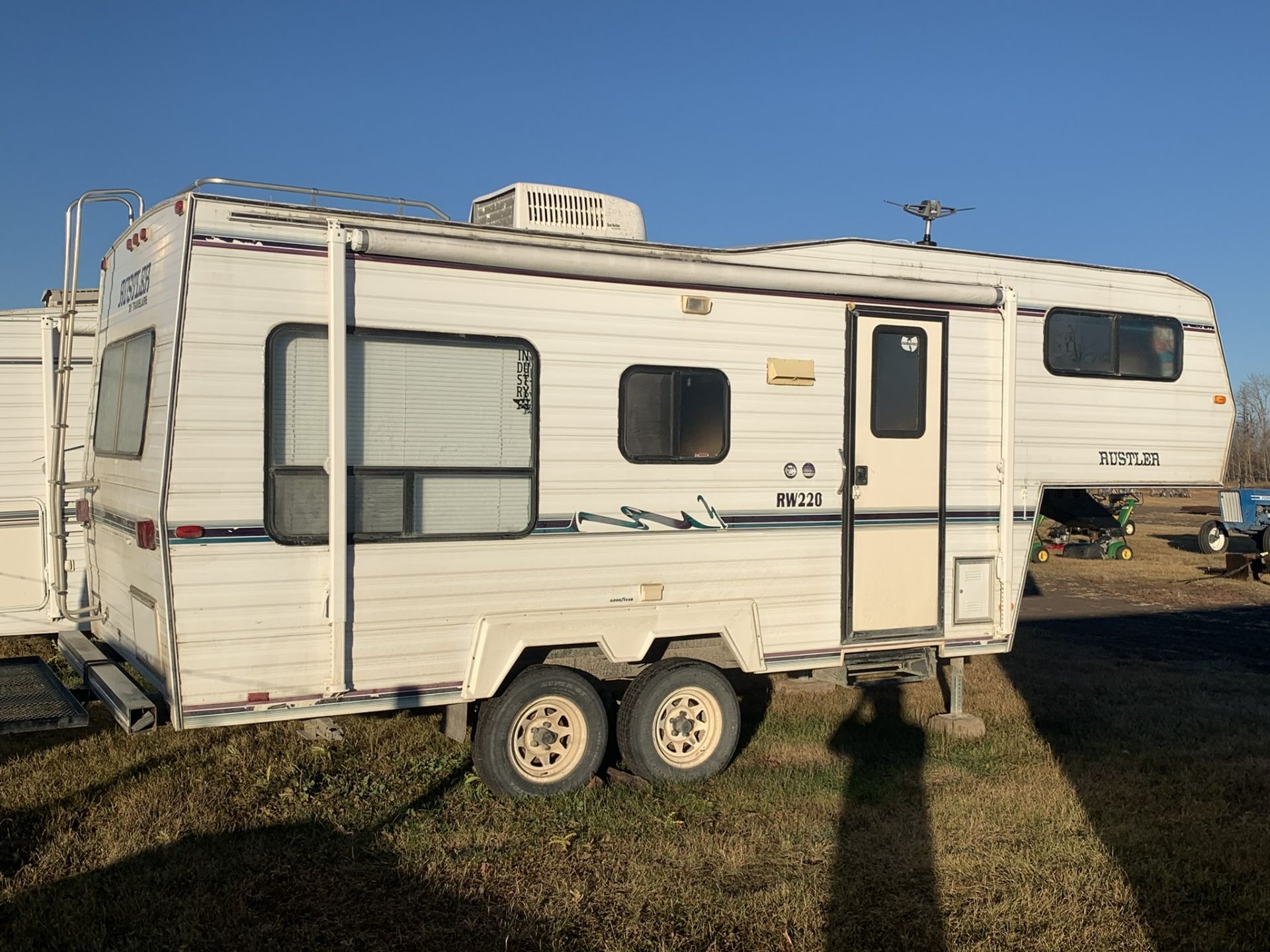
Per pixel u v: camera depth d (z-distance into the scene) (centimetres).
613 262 588
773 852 510
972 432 697
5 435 805
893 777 623
